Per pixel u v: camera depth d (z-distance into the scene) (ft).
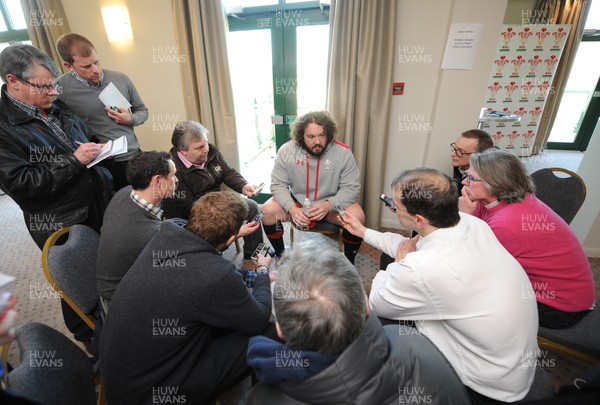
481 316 2.55
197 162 5.90
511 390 2.58
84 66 5.54
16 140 4.14
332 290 1.79
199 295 2.77
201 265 2.86
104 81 6.19
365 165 7.93
